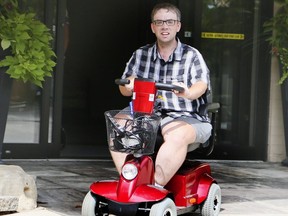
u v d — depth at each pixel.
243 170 7.73
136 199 4.16
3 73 6.04
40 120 7.67
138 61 4.98
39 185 6.12
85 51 9.38
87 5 9.17
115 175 6.93
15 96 7.58
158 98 4.67
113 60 9.45
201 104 4.90
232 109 8.49
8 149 7.55
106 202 4.36
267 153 8.52
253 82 8.52
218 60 8.41
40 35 5.79
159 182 4.47
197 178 4.88
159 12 4.80
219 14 8.36
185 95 4.39
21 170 5.21
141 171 4.26
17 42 5.64
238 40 8.44
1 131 6.17
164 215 4.21
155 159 4.60
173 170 4.49
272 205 5.70
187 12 8.27
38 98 7.66
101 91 9.48
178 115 4.79
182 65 4.86
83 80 9.43
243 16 8.42
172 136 4.50
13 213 4.93
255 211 5.41
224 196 6.02
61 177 6.64
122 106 9.49
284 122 8.21
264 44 8.44
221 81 8.45
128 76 4.96
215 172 7.47
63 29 7.69
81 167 7.41
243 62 8.48
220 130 8.47
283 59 7.98
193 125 4.62
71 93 9.38
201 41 8.32
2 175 4.97
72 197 5.63
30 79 5.70
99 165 7.64
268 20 8.14
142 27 8.94
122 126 4.29
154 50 4.95
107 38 9.35
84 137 9.26
